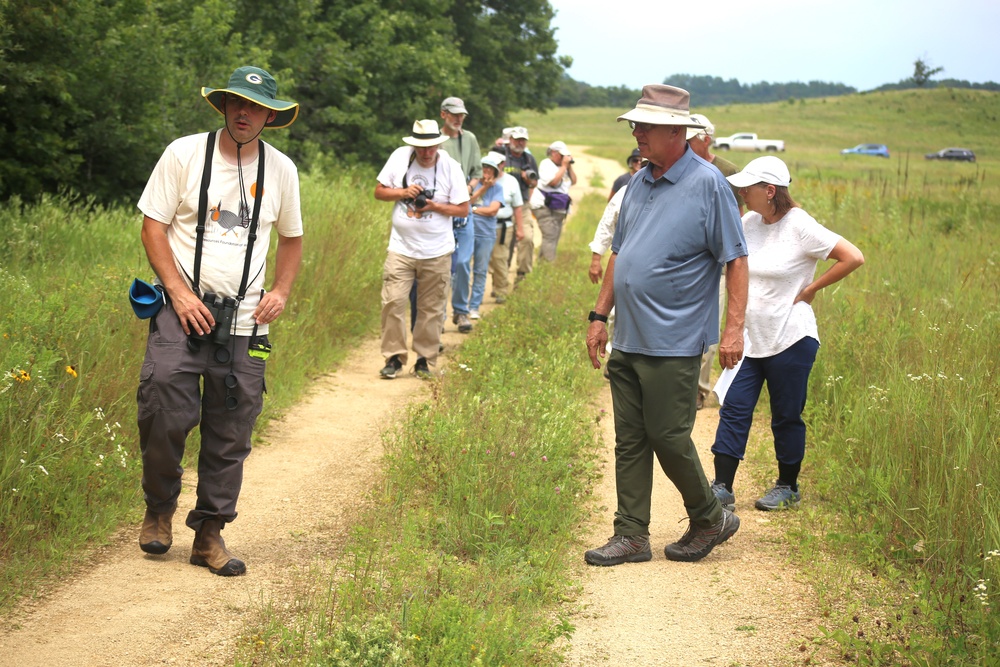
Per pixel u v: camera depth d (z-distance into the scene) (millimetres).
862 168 47562
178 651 3584
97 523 4699
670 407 4531
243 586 4199
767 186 5355
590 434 6379
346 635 3340
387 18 24406
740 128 95812
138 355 6125
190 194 4125
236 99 4090
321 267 9641
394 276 8180
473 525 4777
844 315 8469
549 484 5289
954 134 94562
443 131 10156
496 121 33469
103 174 14250
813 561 4621
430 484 5422
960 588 4133
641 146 4504
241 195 4195
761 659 3721
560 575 4461
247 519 5055
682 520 5020
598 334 4852
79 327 5953
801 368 5371
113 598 4004
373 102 23938
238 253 4191
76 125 13492
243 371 4250
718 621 4066
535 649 3650
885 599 4207
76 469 4840
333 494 5500
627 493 4754
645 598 4316
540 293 10820
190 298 4086
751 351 5426
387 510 4973
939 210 17625
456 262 10195
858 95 135500
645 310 4484
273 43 21359
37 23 11938
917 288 10156
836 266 5312
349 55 23266
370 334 10047
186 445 5824
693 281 4488
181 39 16031
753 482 6062
